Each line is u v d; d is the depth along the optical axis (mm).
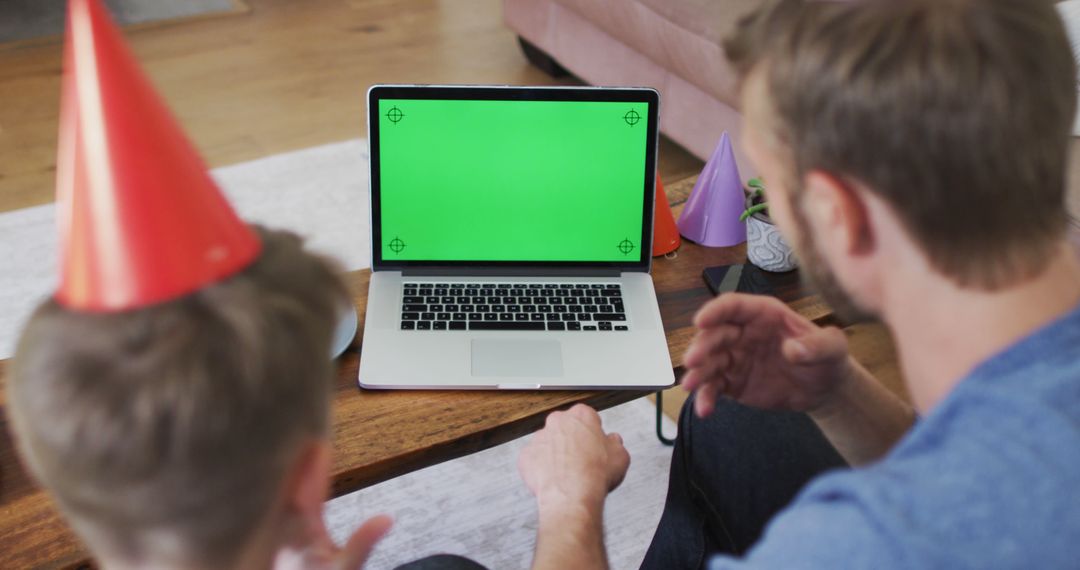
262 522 547
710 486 1122
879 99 573
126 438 471
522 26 2936
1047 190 588
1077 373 540
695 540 1138
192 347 480
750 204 1308
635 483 1641
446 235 1257
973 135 561
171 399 470
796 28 619
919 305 629
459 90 1204
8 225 2199
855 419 968
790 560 530
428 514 1576
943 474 526
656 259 1339
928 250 604
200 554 535
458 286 1243
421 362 1120
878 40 577
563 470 932
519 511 1589
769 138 659
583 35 2678
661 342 1173
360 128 2662
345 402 1077
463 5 3455
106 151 519
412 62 3047
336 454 1009
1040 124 569
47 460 495
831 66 590
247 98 2795
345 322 1157
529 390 1101
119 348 477
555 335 1173
